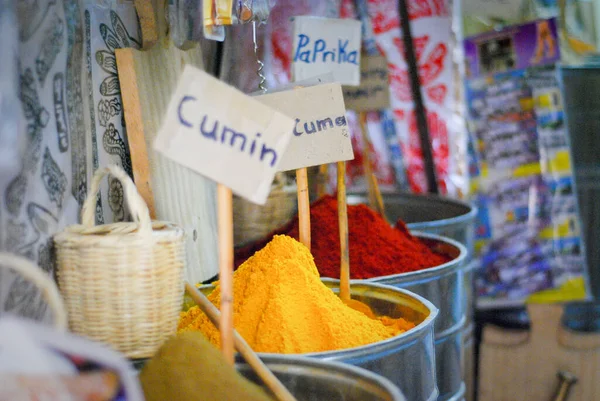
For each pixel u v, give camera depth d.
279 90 1.51
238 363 1.03
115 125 1.42
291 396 0.94
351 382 0.98
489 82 2.87
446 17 2.76
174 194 1.56
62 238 0.96
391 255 1.80
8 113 0.72
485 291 2.94
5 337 0.55
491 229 2.92
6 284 0.85
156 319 0.99
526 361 2.95
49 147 1.03
